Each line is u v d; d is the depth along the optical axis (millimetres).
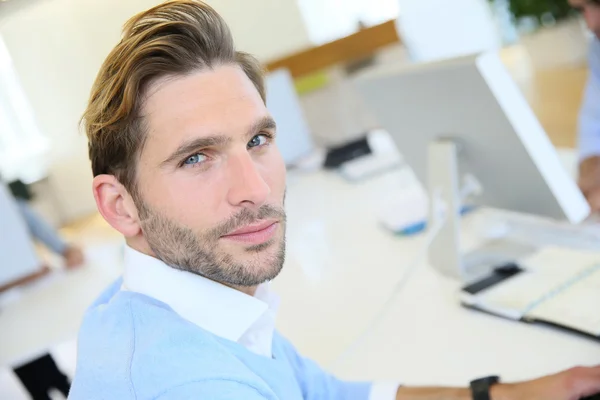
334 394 902
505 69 1000
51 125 2836
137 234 674
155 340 583
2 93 2809
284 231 680
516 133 1008
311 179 2299
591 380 762
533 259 1188
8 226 1865
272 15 2818
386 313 1191
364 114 2688
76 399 596
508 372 905
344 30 3031
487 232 1393
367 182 2080
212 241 634
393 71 1192
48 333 1597
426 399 867
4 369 1506
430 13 5574
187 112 607
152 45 604
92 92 652
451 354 998
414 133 1261
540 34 5078
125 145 631
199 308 656
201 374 551
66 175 3080
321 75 2709
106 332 631
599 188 1507
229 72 637
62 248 2090
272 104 2352
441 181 1188
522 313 1013
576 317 953
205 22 637
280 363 716
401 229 1530
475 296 1103
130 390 551
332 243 1640
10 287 1979
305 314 1284
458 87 1043
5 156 3107
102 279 1886
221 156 629
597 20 1588
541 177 1038
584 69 4852
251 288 713
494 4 5496
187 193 622
